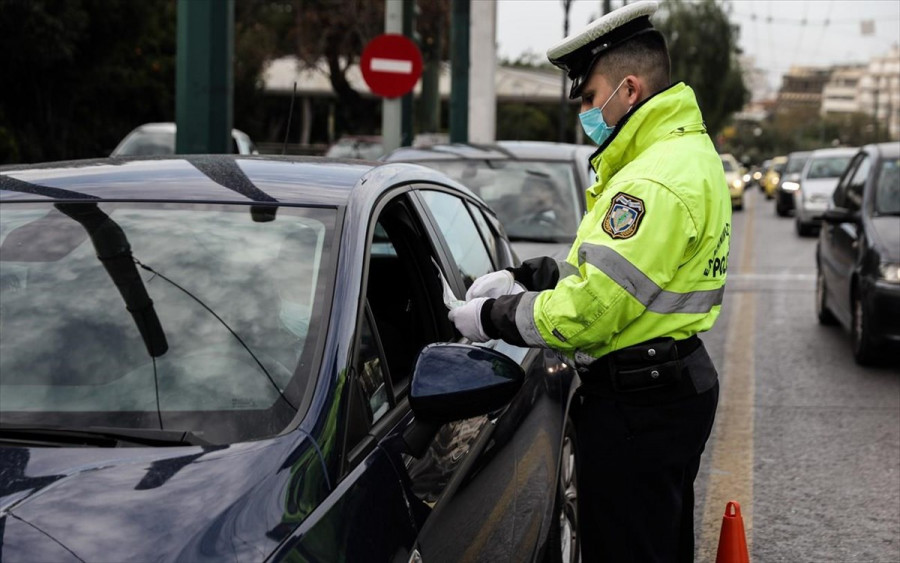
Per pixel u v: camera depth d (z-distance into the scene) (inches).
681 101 114.0
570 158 313.9
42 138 842.2
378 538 81.7
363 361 97.0
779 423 273.6
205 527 72.4
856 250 343.9
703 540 193.2
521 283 118.5
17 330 95.7
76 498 74.4
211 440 85.5
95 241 102.7
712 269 114.0
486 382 94.3
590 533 123.3
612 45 117.3
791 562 182.5
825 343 386.3
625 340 113.7
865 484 224.2
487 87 690.8
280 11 1482.5
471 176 306.7
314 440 84.2
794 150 5620.1
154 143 657.0
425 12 1301.7
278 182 111.7
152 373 91.8
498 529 112.9
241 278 98.7
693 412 117.0
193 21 321.7
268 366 91.5
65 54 756.0
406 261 122.2
